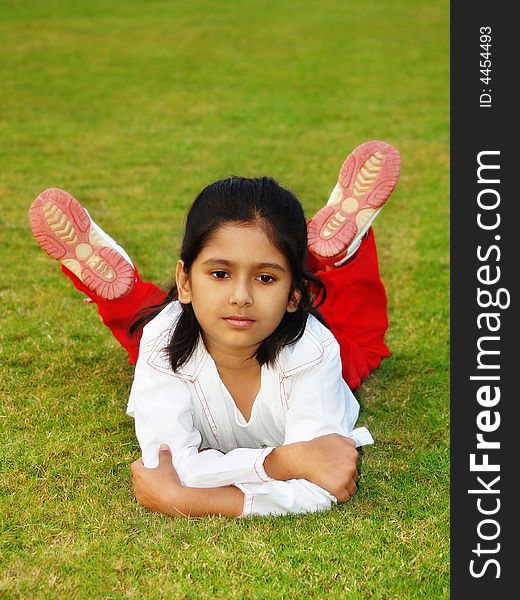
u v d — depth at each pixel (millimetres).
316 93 9102
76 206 2771
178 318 2486
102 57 10883
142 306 2881
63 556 2160
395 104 8648
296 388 2447
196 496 2320
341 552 2197
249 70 10305
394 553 2211
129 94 8828
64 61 10508
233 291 2172
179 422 2457
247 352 2396
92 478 2521
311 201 5469
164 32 12922
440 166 6473
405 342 3533
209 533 2258
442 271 4316
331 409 2455
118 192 5566
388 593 2070
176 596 2037
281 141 7105
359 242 2854
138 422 2492
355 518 2344
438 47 12023
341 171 2861
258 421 2539
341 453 2379
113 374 3191
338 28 13570
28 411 2891
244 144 6973
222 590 2057
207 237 2188
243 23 13961
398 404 3041
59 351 3344
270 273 2184
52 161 6285
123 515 2346
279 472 2373
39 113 7871
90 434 2768
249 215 2166
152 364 2459
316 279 2387
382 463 2654
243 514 2328
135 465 2393
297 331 2396
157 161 6391
